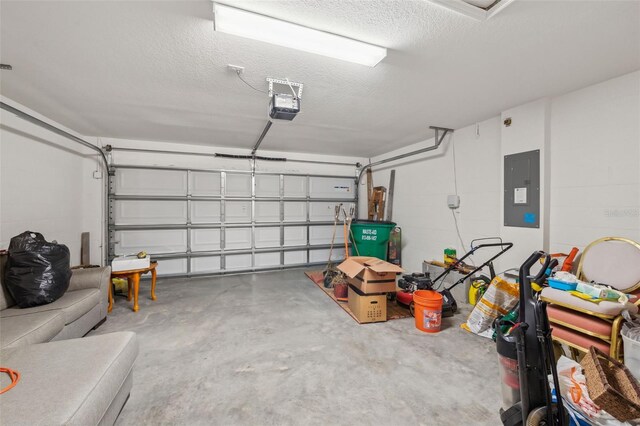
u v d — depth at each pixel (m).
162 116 3.51
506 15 1.61
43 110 3.26
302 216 5.96
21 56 2.09
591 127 2.56
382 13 1.61
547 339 1.06
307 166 6.03
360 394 1.85
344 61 2.14
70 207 3.99
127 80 2.50
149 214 4.88
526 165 3.01
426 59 2.11
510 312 2.50
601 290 1.83
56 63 2.20
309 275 5.13
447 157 4.27
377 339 2.63
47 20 1.68
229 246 5.42
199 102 3.04
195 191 5.17
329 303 3.65
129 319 3.08
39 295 2.27
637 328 1.62
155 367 2.14
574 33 1.79
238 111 3.33
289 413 1.67
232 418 1.63
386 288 3.05
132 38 1.87
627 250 2.12
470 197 3.87
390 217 5.59
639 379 1.53
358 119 3.61
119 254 4.71
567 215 2.74
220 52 2.04
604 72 2.32
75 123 3.78
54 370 1.36
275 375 2.05
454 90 2.68
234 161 5.47
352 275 3.02
